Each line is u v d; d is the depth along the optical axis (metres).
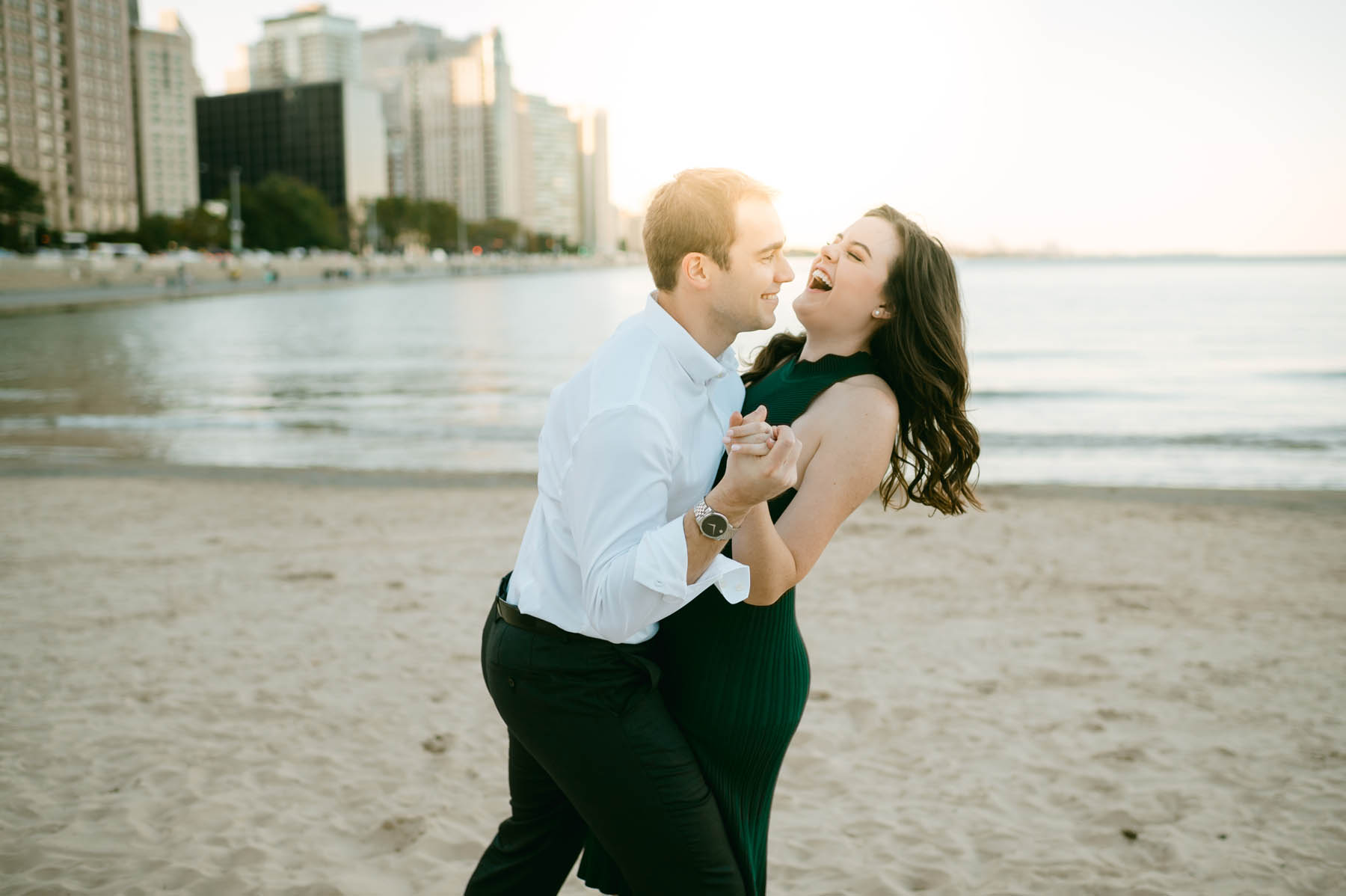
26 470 10.38
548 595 1.76
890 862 3.04
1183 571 6.61
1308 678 4.62
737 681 1.82
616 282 118.00
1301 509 8.54
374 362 24.64
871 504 8.67
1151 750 3.84
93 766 3.69
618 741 1.75
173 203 177.25
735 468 1.45
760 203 1.68
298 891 2.84
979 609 5.76
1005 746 3.90
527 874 2.09
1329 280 108.88
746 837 1.89
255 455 12.02
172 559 6.88
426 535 7.66
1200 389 18.72
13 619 5.50
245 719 4.15
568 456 1.74
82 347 28.14
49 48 136.25
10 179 100.38
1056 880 2.92
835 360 1.90
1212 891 2.85
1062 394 17.97
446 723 4.12
